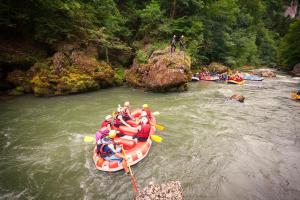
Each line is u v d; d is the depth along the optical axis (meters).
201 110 10.96
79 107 11.32
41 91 13.20
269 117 10.02
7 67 13.81
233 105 12.02
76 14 16.66
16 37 15.02
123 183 5.29
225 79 21.75
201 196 4.82
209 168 5.89
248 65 41.97
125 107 7.81
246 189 5.04
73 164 6.11
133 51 21.36
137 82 16.23
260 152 6.73
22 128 8.60
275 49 50.50
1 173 5.73
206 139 7.64
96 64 15.68
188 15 26.69
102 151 5.72
